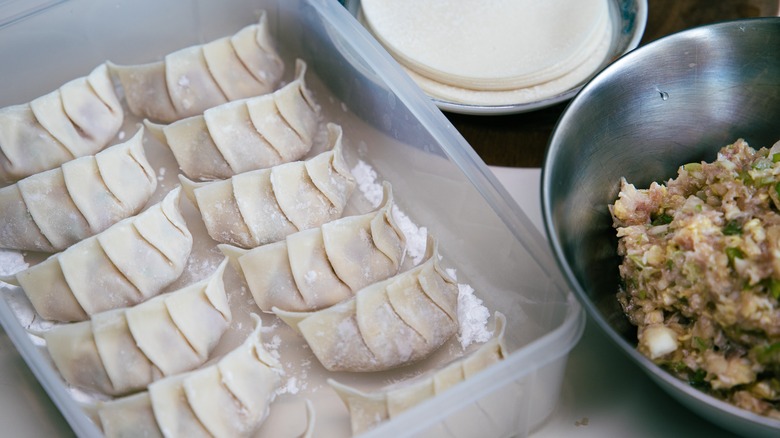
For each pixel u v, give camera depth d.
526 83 0.52
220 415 0.41
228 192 0.48
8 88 0.53
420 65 0.52
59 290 0.46
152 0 0.53
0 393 0.43
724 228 0.40
